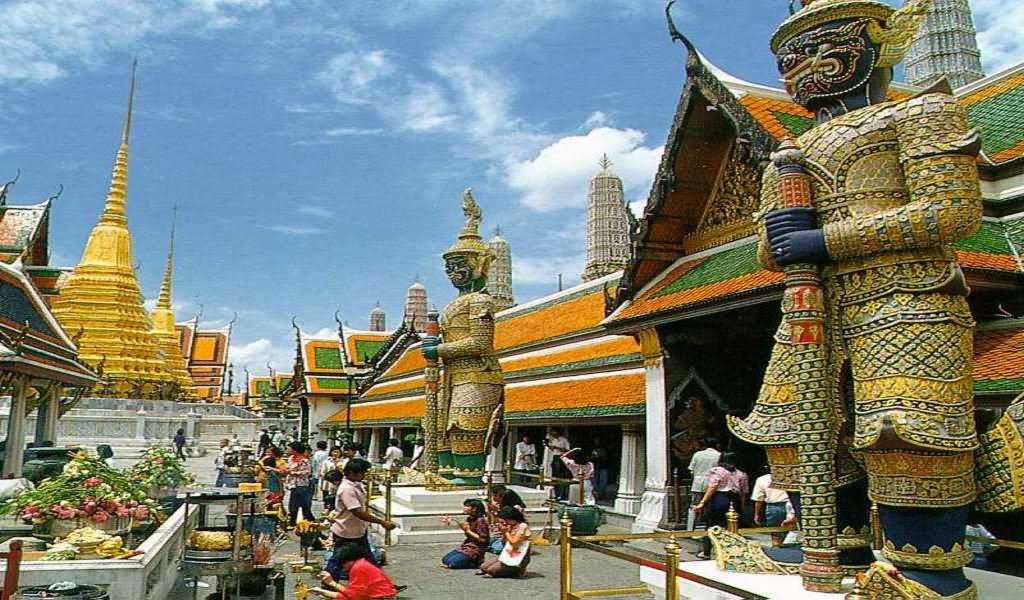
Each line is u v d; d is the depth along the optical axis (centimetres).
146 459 1864
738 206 1606
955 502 644
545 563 1421
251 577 1130
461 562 1360
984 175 1331
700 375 1764
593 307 2992
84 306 5406
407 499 1798
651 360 1773
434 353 1986
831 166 725
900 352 657
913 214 650
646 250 1762
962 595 645
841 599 680
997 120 1517
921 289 664
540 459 3055
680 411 1731
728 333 1733
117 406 4875
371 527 1773
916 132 679
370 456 4625
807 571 713
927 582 647
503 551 1303
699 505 1359
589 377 2506
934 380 647
